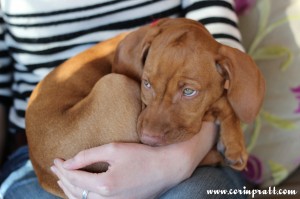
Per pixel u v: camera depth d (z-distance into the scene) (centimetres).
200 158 55
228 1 70
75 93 62
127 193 52
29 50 69
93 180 52
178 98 51
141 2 69
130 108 55
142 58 55
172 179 53
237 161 56
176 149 53
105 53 66
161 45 52
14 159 70
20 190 62
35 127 60
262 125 73
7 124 76
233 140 56
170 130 51
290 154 72
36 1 67
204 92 52
